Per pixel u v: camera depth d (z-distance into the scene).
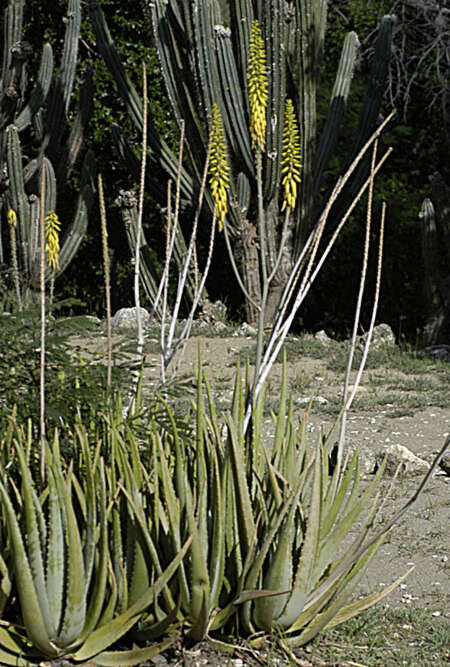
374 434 7.61
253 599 3.21
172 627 3.21
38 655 3.11
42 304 3.13
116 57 13.33
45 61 13.08
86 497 3.05
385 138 16.86
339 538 3.45
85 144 16.61
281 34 11.35
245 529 3.20
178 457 3.24
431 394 9.21
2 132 12.05
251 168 12.34
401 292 15.28
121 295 16.78
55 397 3.63
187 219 14.75
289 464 3.42
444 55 17.84
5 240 12.80
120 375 3.80
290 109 3.55
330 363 10.69
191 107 12.60
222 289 15.73
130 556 3.16
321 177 12.99
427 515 5.40
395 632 3.73
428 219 12.20
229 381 9.70
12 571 3.07
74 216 14.00
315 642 3.42
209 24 11.66
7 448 3.42
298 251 13.10
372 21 18.17
